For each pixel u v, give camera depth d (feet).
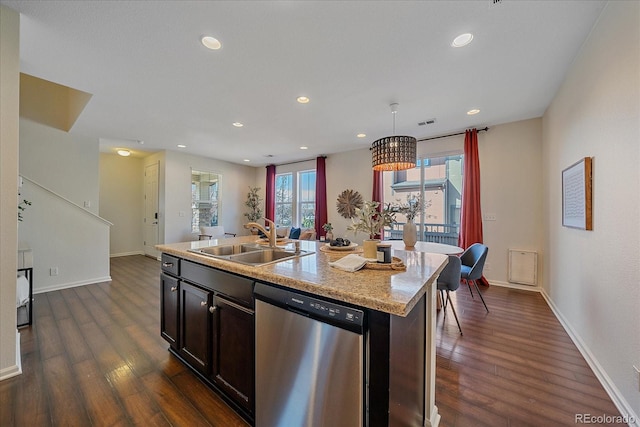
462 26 6.23
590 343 6.70
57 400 5.28
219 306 5.39
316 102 10.47
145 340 7.73
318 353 3.69
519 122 12.81
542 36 6.64
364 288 3.64
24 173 13.53
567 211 8.38
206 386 5.77
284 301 4.07
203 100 10.29
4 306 5.91
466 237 13.75
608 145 5.81
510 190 13.07
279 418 4.21
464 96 10.00
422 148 15.65
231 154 20.38
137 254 22.22
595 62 6.31
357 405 3.34
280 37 6.59
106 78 8.59
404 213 11.55
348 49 7.09
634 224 4.87
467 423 4.82
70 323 8.80
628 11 4.99
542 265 12.30
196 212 20.95
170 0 5.43
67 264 12.97
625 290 5.14
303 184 22.89
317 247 7.49
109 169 21.17
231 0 5.44
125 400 5.33
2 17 5.63
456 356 7.00
